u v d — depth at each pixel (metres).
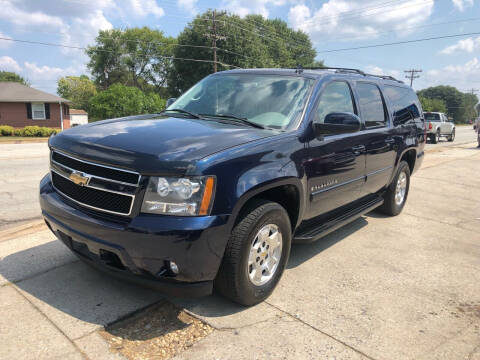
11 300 2.98
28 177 8.91
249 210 2.88
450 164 11.81
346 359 2.53
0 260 3.67
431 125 21.42
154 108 40.12
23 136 28.89
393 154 5.32
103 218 2.68
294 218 3.49
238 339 2.67
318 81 3.89
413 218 5.95
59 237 3.12
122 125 3.32
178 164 2.53
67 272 3.47
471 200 7.32
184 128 3.17
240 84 4.05
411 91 6.42
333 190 3.93
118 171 2.63
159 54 67.69
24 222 5.32
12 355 2.38
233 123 3.49
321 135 3.64
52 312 2.85
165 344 2.59
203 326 2.81
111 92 38.53
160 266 2.56
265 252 3.12
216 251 2.64
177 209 2.53
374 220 5.76
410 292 3.52
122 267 2.71
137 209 2.56
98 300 3.04
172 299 3.14
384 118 5.15
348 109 4.30
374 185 5.01
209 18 48.12
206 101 4.00
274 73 4.08
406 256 4.39
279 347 2.61
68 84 78.88
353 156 4.20
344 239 4.87
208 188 2.57
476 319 3.11
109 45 66.31
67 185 2.99
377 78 5.38
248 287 2.96
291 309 3.11
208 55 47.56
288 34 58.38
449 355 2.63
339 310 3.13
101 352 2.46
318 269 3.91
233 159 2.73
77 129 3.29
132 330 2.72
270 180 2.93
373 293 3.46
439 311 3.21
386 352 2.62
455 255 4.48
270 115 3.58
